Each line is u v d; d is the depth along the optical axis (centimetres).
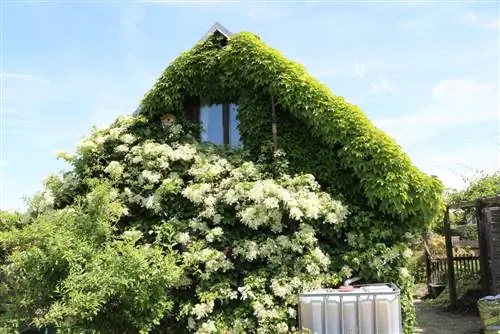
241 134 1005
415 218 867
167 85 1023
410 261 915
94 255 689
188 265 820
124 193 935
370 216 877
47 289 690
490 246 1227
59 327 635
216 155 973
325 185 931
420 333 1052
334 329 693
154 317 698
